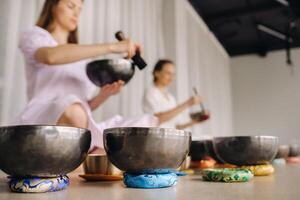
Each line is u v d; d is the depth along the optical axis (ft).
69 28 4.47
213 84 16.55
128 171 1.92
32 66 4.11
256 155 2.48
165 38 11.83
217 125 16.52
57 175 1.76
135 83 9.21
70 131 1.73
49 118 3.54
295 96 18.16
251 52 19.29
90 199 1.50
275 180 2.22
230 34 17.01
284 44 18.42
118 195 1.61
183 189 1.80
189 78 13.12
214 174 2.19
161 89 7.93
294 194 1.60
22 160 1.64
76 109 3.49
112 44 3.62
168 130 1.85
